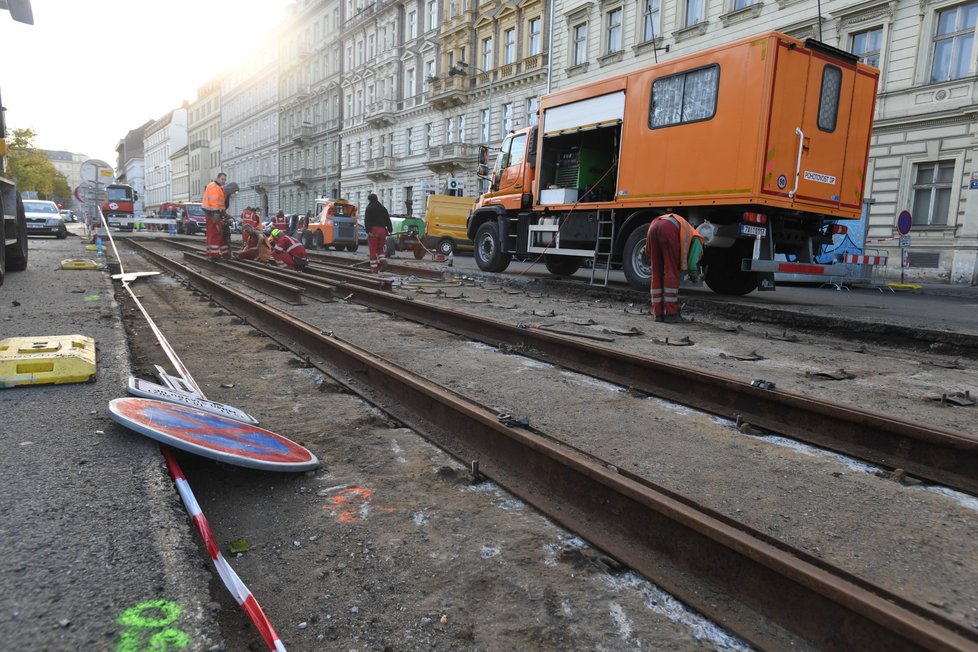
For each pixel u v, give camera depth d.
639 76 10.21
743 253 9.43
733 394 4.18
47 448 2.71
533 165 13.18
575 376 5.12
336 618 1.99
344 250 27.95
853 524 2.63
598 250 11.41
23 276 9.73
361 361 4.74
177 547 2.00
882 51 19.27
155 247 23.22
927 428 3.23
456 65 40.91
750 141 8.55
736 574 2.10
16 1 6.34
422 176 44.53
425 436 3.60
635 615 2.03
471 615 2.02
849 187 9.53
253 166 78.06
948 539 2.52
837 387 4.81
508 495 2.91
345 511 2.71
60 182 95.88
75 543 1.97
